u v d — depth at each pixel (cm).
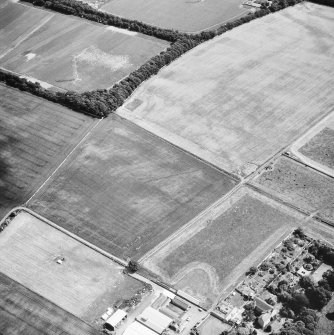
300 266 15788
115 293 15312
